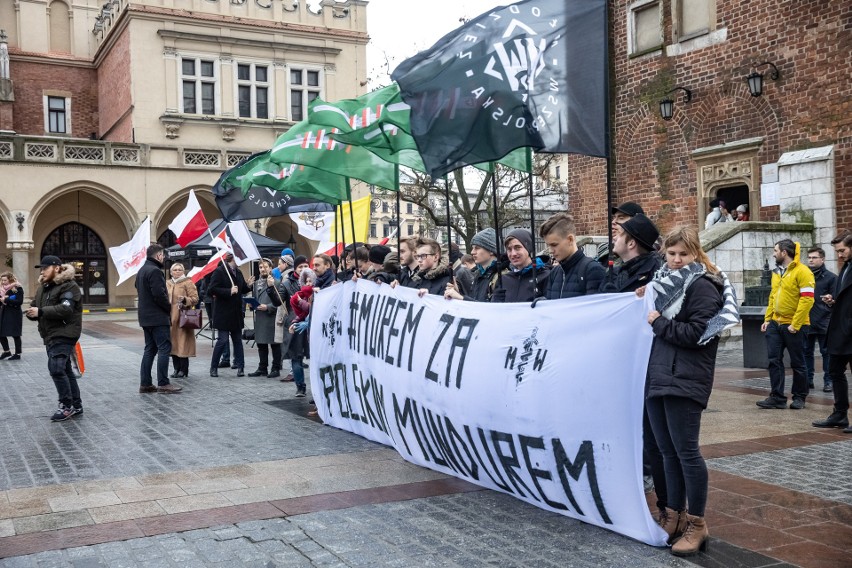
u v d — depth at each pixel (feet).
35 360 47.91
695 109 51.60
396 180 24.09
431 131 15.40
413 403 18.69
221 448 21.80
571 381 14.06
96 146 99.71
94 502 16.55
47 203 98.32
